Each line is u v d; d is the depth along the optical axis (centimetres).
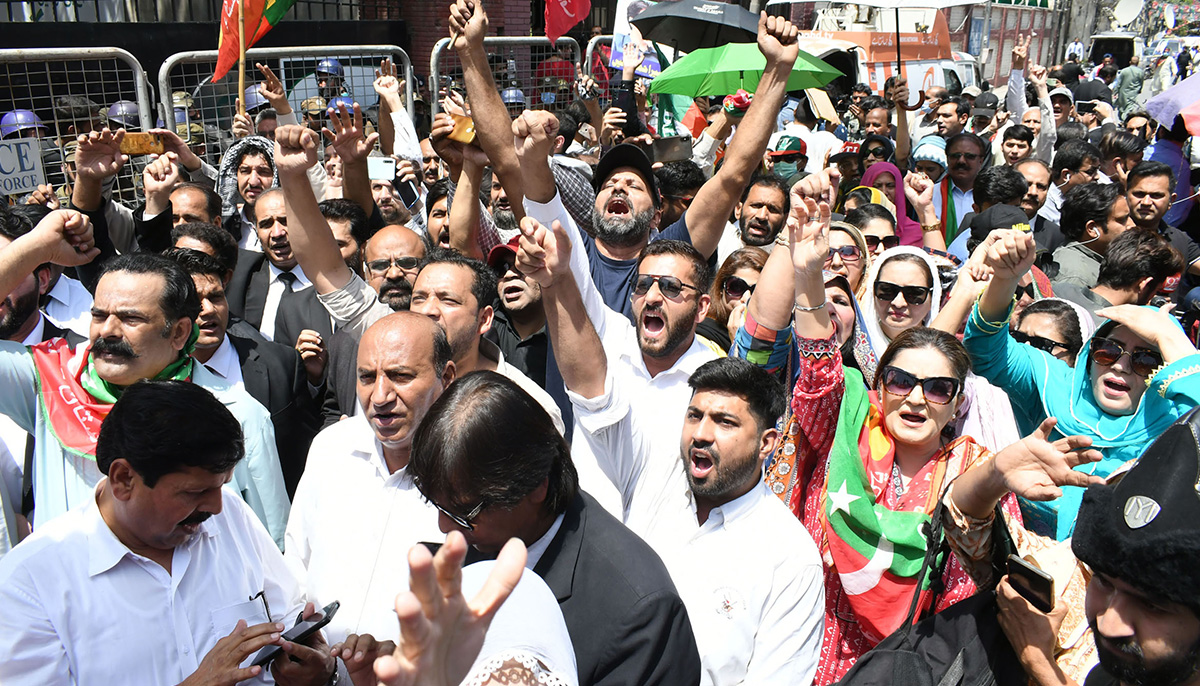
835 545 265
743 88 761
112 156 395
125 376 267
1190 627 134
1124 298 447
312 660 204
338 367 355
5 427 270
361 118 397
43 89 623
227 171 568
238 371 348
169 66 612
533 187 327
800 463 292
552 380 341
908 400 271
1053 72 1647
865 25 1438
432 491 187
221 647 196
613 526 202
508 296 378
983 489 201
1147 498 137
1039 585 192
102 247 404
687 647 193
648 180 435
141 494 203
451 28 372
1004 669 205
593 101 882
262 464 297
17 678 197
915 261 373
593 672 187
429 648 104
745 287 395
